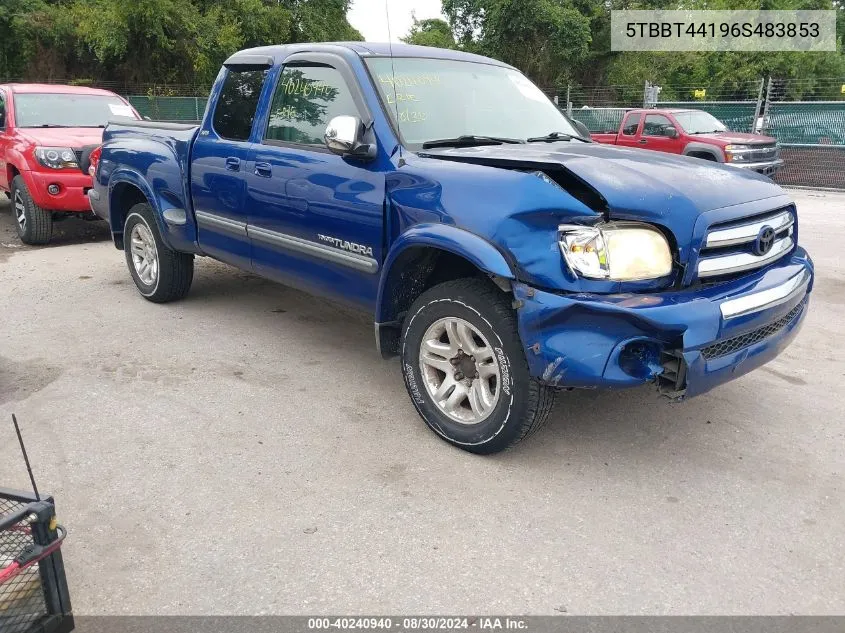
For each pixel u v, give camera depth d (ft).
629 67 108.88
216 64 83.46
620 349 9.92
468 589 8.68
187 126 17.93
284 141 14.66
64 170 26.68
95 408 13.46
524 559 9.25
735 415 13.43
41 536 7.13
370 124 12.75
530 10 92.48
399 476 11.20
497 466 11.52
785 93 85.61
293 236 14.33
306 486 10.91
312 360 16.10
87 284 22.25
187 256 19.33
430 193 11.37
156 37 80.48
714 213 10.43
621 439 12.47
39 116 29.66
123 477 11.10
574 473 11.34
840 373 15.55
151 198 18.26
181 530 9.80
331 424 12.98
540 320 10.05
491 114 14.37
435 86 14.05
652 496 10.71
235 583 8.77
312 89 14.21
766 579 8.91
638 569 9.07
